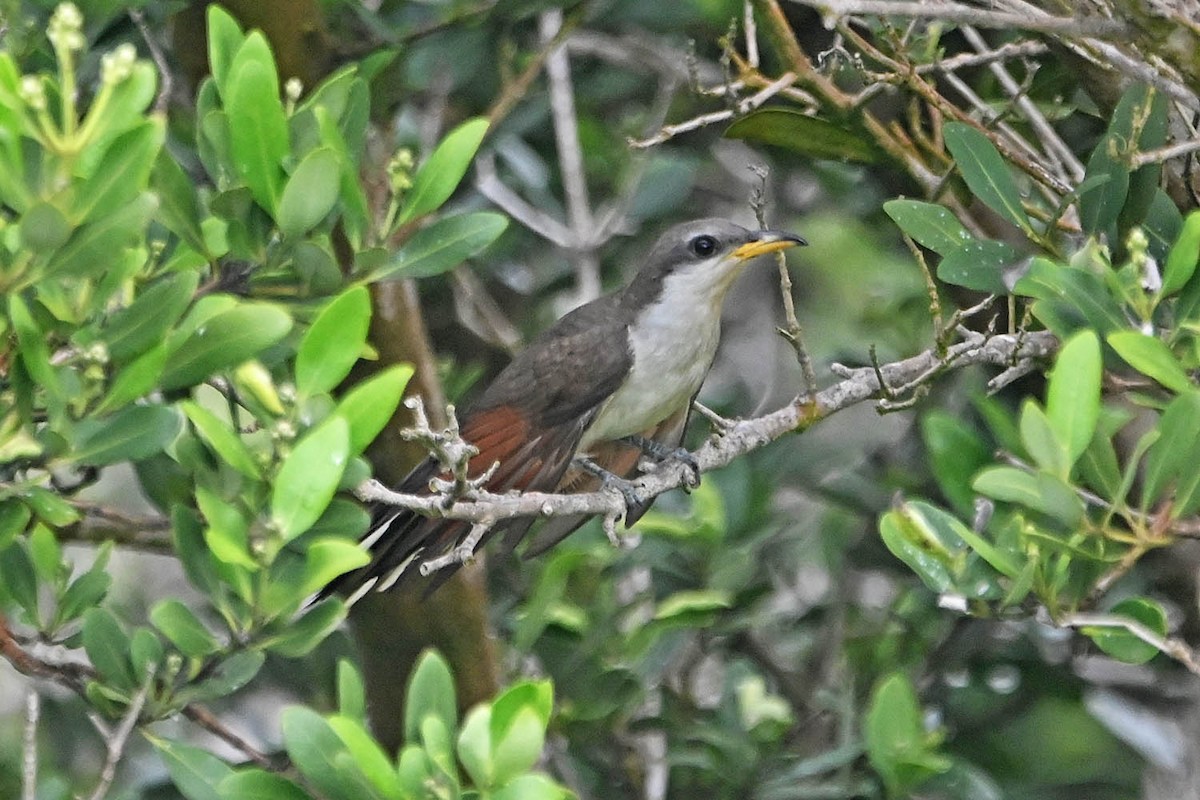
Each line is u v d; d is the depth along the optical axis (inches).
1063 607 327.9
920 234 358.3
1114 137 340.5
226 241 341.4
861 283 666.8
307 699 498.3
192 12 452.4
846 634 511.5
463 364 590.2
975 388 498.6
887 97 437.7
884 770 377.1
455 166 348.8
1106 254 335.3
